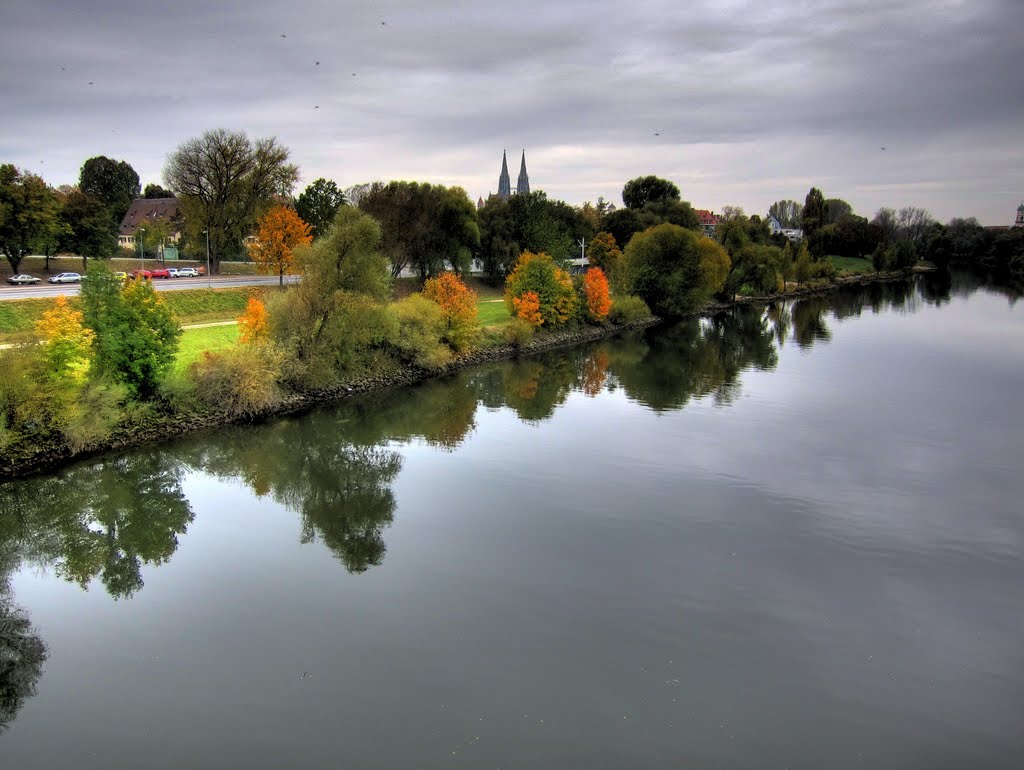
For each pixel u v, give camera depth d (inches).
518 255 3484.3
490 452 1395.2
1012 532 1024.2
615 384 2034.9
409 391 1950.1
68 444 1268.5
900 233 7652.6
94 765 565.0
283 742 591.8
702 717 632.4
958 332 2869.1
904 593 858.1
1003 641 762.2
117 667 701.9
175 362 1577.3
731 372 2176.4
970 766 579.2
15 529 1076.5
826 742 604.7
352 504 1133.7
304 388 1758.1
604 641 748.6
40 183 2773.1
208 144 2930.6
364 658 714.8
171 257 4124.0
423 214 3043.8
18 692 661.9
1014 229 6865.2
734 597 842.2
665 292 3302.2
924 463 1309.1
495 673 690.8
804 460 1327.5
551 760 575.5
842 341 2706.7
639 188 5610.2
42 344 1269.7
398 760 572.1
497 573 896.9
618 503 1123.9
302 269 1804.9
